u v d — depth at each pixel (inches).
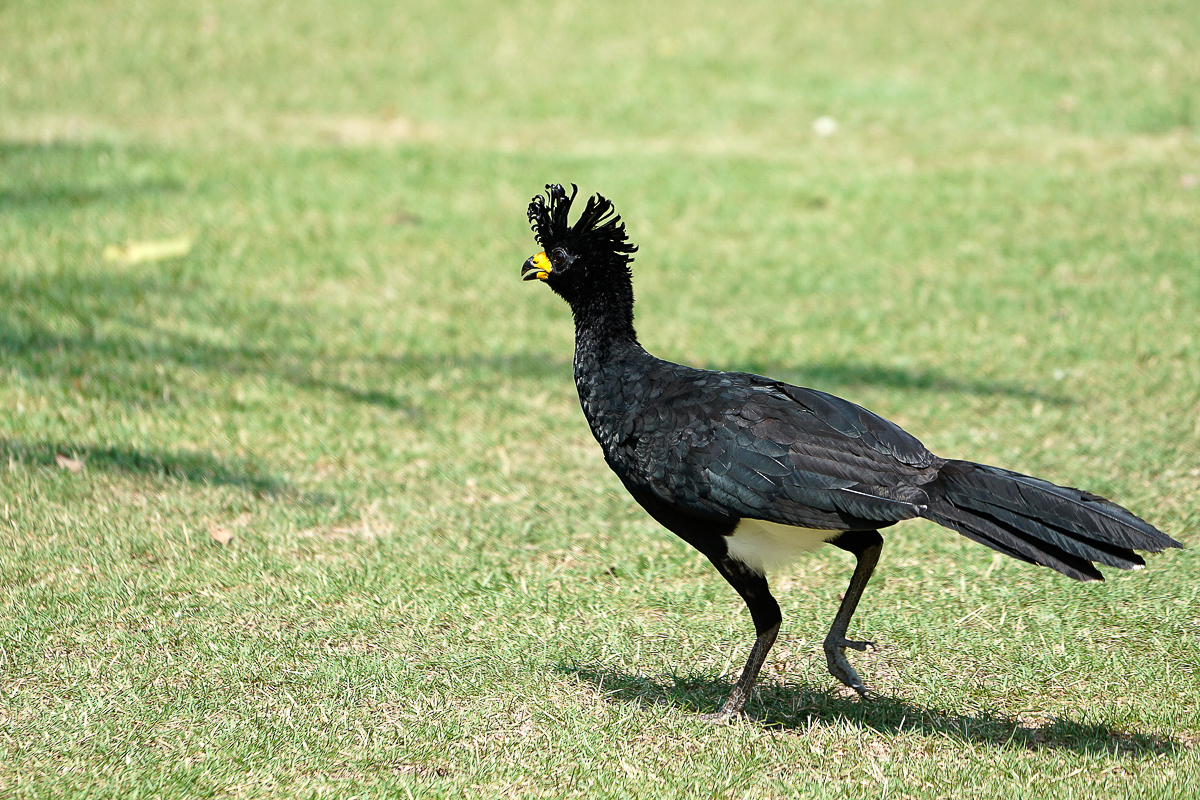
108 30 1045.2
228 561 373.4
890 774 263.7
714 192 804.0
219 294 625.3
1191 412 495.5
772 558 292.8
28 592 348.5
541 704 296.0
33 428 456.8
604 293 312.5
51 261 641.6
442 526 408.2
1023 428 487.5
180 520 400.5
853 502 267.7
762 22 1111.6
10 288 596.1
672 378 301.6
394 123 924.0
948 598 355.3
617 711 293.9
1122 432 477.7
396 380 544.1
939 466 271.7
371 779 261.6
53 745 271.7
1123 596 350.9
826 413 282.2
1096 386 529.7
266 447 466.6
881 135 911.0
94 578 360.5
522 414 516.1
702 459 283.4
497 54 1048.2
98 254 657.6
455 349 588.1
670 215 770.2
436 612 346.9
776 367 565.9
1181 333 580.7
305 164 820.6
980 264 687.1
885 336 599.2
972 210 764.6
